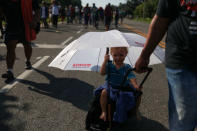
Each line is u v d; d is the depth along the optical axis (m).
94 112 2.87
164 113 3.56
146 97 4.18
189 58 1.53
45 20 17.23
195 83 1.53
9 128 2.98
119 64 2.87
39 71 5.59
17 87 4.45
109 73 2.84
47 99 3.94
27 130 2.95
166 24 1.69
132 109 2.81
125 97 2.73
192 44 1.50
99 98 2.84
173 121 1.68
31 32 5.11
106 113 2.76
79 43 2.73
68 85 4.68
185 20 1.53
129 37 2.74
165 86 4.83
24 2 4.77
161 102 3.97
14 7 4.70
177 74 1.58
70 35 13.05
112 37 2.64
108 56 2.86
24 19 4.84
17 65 6.05
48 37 11.79
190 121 1.59
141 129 3.06
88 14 19.09
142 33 16.86
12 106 3.62
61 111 3.51
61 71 5.66
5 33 4.77
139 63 1.83
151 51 1.77
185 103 1.57
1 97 3.95
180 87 1.57
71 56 3.06
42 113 3.42
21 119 3.22
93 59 3.12
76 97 4.06
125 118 2.75
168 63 1.64
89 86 4.66
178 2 1.57
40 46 8.98
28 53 5.53
